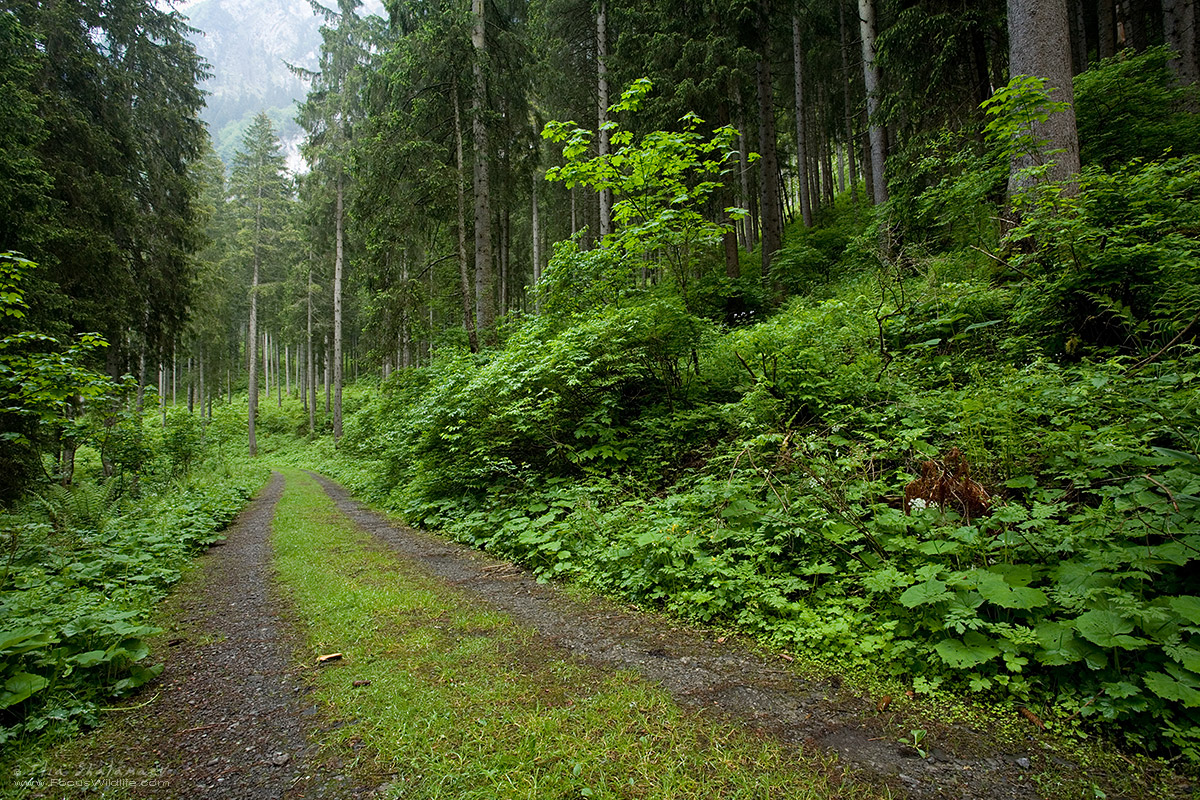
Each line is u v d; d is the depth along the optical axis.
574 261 7.74
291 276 34.72
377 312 12.98
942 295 6.04
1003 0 9.88
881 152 12.05
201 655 3.25
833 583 3.38
